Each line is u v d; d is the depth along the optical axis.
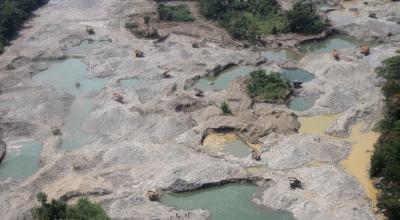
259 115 69.19
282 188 55.22
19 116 71.94
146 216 51.47
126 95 76.31
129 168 59.50
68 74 86.56
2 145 65.56
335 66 81.25
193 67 84.56
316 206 51.91
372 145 62.50
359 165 58.81
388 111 64.88
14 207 53.62
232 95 74.38
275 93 74.06
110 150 62.66
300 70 84.31
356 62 83.44
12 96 77.38
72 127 70.06
